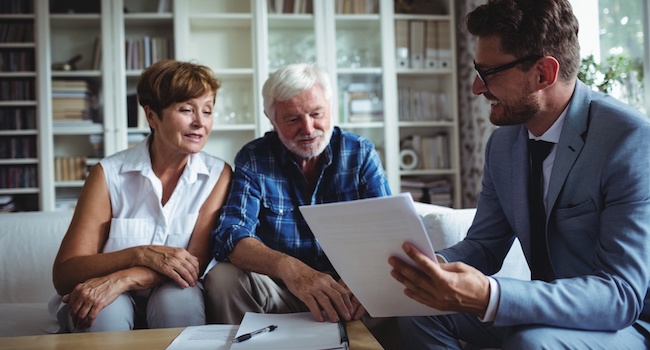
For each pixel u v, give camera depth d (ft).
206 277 4.91
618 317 3.20
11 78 12.19
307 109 5.11
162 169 5.51
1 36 12.12
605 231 3.38
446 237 5.23
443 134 13.25
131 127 12.33
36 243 6.37
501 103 3.79
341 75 12.82
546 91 3.67
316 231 3.28
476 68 3.79
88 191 5.32
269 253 4.63
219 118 12.51
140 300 5.09
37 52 12.12
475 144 12.80
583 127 3.64
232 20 12.57
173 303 4.63
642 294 3.25
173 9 12.38
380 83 12.92
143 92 5.34
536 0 3.60
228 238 4.97
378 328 5.06
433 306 3.26
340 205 3.09
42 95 12.10
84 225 5.18
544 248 3.92
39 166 12.13
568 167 3.64
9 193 12.14
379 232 3.10
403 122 12.97
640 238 3.26
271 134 5.65
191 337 3.73
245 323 3.87
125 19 12.37
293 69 5.19
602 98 3.76
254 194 5.37
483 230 4.44
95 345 3.63
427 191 13.12
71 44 12.26
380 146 12.92
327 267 5.47
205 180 5.59
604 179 3.47
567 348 3.19
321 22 12.73
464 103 13.30
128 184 5.43
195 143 5.30
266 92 5.30
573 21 3.65
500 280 3.26
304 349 3.33
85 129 12.23
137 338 3.78
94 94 12.32
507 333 3.47
